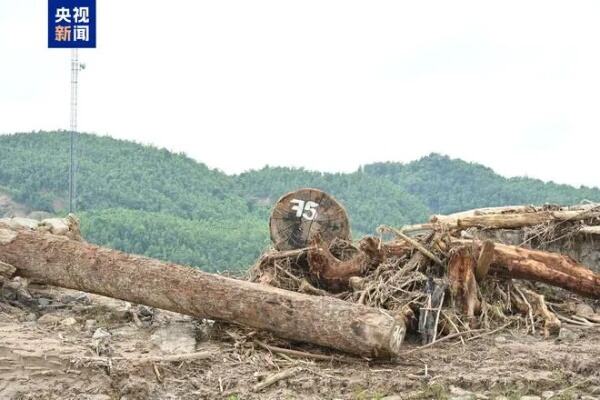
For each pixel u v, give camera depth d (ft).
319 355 30.42
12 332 30.35
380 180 410.72
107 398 25.94
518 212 45.24
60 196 353.92
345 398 26.66
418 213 373.81
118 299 34.65
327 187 388.98
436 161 470.80
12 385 26.14
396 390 27.27
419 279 35.94
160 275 32.53
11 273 34.55
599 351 31.81
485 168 453.99
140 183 359.46
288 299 30.71
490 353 31.76
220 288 31.65
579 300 40.93
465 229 43.09
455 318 35.04
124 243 236.22
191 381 27.71
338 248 41.34
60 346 28.68
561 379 27.99
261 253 42.19
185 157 416.67
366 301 35.81
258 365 29.55
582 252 42.47
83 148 396.78
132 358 28.35
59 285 34.71
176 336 31.83
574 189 386.32
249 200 387.75
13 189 355.56
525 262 37.09
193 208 353.92
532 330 36.01
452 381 27.66
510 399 26.43
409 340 34.45
